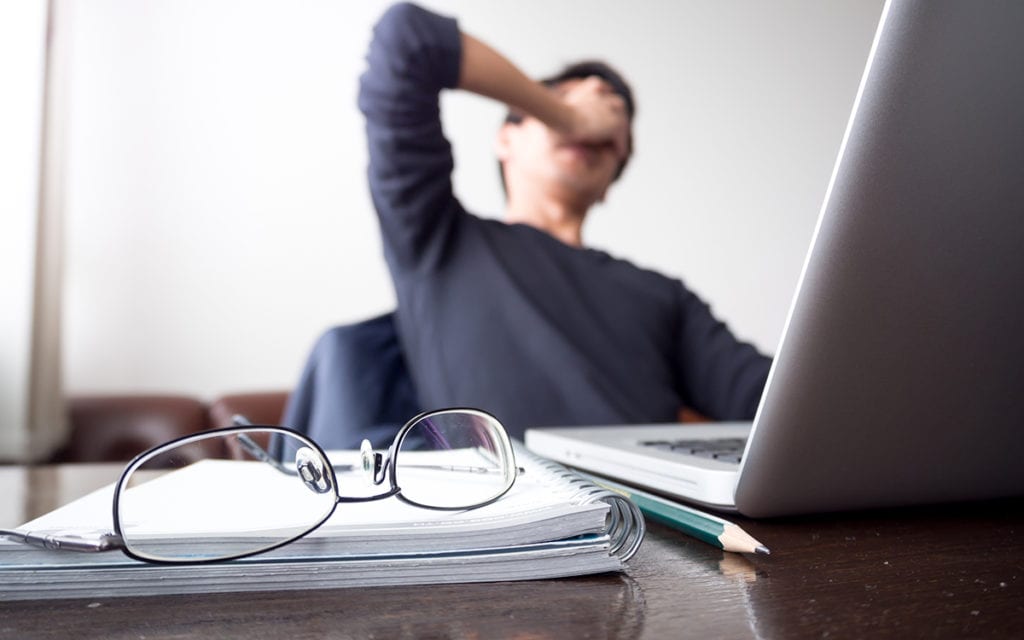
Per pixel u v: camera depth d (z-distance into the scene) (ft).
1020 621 0.95
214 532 1.05
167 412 4.57
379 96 4.97
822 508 1.45
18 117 4.39
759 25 5.65
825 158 5.77
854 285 1.18
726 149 5.58
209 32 4.88
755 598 1.04
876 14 5.87
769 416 1.29
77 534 1.02
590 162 5.28
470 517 1.13
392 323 4.97
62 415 4.47
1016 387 1.38
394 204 4.97
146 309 4.80
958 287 1.24
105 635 0.90
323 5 4.98
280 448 1.27
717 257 5.54
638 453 1.79
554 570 1.14
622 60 5.39
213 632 0.91
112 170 4.78
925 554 1.30
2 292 4.37
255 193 4.91
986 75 1.14
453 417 1.36
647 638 0.89
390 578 1.10
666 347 5.31
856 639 0.88
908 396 1.31
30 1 4.43
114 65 4.78
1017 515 1.63
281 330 4.93
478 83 5.10
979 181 1.19
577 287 5.19
